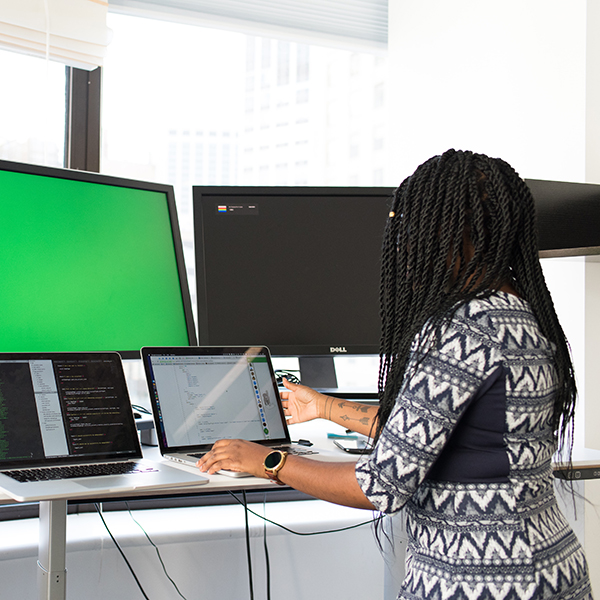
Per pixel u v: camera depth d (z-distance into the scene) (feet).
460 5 7.00
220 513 6.86
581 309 5.67
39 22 6.19
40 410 4.01
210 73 7.48
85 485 3.37
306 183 7.97
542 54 6.03
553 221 5.05
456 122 7.06
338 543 6.84
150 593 6.17
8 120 6.48
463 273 2.90
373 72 8.30
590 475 4.56
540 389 2.75
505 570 2.57
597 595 5.13
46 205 4.92
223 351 4.86
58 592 3.84
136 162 7.15
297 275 5.73
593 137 5.67
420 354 2.71
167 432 4.31
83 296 5.02
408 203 3.05
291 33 7.74
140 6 7.03
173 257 5.57
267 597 6.37
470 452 2.71
